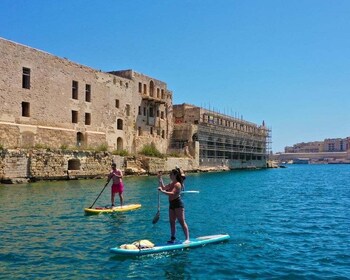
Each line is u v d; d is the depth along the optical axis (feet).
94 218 60.70
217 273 34.81
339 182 181.88
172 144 278.46
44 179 137.69
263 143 420.77
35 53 162.09
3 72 147.33
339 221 63.46
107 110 206.80
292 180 197.77
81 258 38.58
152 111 254.47
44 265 36.32
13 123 150.92
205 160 289.94
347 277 34.04
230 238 48.39
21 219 59.21
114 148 212.23
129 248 40.50
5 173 123.44
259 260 39.04
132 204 77.46
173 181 44.11
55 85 172.35
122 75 232.73
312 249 43.88
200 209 75.46
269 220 63.46
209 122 312.09
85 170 156.25
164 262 37.76
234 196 104.53
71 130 179.52
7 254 39.70
